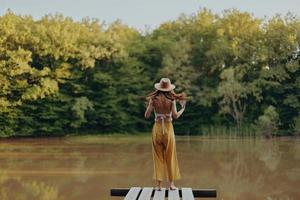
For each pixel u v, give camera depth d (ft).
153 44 196.34
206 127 185.37
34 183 75.15
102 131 189.47
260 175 82.69
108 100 188.55
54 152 123.54
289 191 68.85
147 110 30.86
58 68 185.16
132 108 190.90
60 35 184.44
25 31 183.21
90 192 67.92
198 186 72.18
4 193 67.36
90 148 134.41
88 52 185.57
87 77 190.49
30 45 184.44
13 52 177.37
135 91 192.03
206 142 150.20
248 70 189.47
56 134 183.32
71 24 195.52
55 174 84.07
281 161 100.89
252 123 184.03
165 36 201.67
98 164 97.30
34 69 180.45
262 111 186.29
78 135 182.91
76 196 65.26
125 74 191.62
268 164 96.17
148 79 193.16
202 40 198.39
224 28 196.03
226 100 180.86
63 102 183.93
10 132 178.29
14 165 95.96
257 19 193.77
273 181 76.84
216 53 190.39
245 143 146.82
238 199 63.41
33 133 181.57
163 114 30.71
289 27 189.88
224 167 92.12
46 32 184.55
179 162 99.60
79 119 183.01
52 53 184.14
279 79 185.47
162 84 30.91
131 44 199.11
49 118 181.06
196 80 190.49
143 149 130.00
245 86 183.73
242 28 193.88
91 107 183.73
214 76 193.36
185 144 143.02
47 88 180.45
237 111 181.37
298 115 185.37
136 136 178.40
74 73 187.01
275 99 188.34
